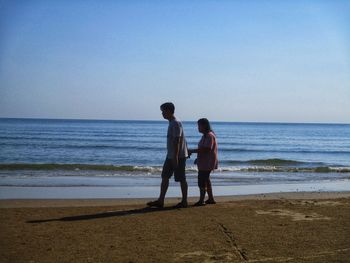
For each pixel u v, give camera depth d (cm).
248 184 1519
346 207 920
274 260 534
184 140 876
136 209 873
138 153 3378
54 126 10225
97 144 4291
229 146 4734
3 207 910
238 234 663
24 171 1881
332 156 3616
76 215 803
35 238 625
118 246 589
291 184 1545
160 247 588
